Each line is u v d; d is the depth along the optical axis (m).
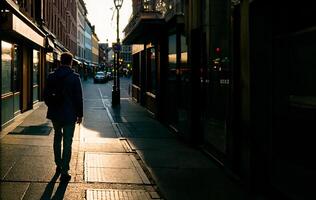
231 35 7.94
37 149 9.74
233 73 7.80
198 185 7.37
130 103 26.09
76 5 76.06
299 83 5.89
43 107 21.97
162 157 9.72
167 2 14.12
